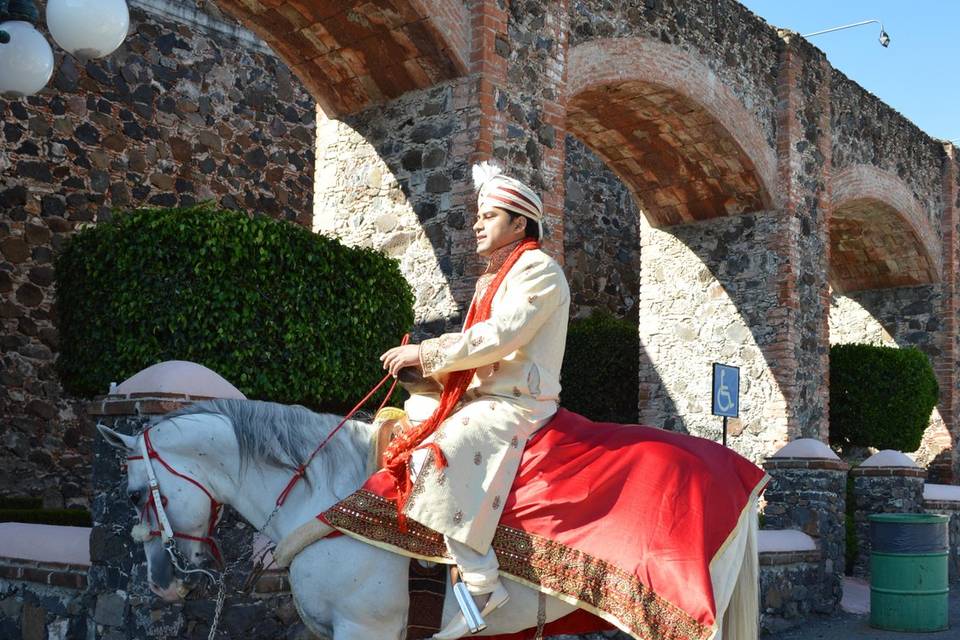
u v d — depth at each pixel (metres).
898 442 14.26
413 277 8.64
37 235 10.17
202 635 4.84
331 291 7.14
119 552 5.02
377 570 3.47
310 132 13.41
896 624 8.05
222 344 6.57
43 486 9.95
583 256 15.71
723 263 12.64
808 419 12.26
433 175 8.59
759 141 12.05
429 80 8.61
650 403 12.95
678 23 10.92
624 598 3.30
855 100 14.38
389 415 3.77
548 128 8.93
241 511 3.68
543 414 3.64
